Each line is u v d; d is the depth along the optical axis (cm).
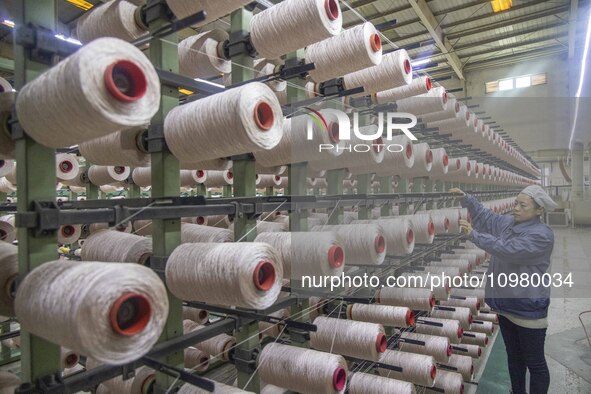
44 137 112
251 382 189
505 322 272
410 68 226
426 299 253
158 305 103
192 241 195
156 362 148
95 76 94
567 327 421
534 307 247
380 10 707
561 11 752
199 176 400
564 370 342
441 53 865
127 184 373
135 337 98
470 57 979
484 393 308
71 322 91
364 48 189
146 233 298
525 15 774
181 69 224
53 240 123
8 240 259
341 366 175
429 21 714
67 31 342
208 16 160
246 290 128
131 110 101
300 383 176
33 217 117
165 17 160
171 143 150
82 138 110
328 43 199
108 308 92
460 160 311
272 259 137
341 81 224
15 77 123
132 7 177
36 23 123
